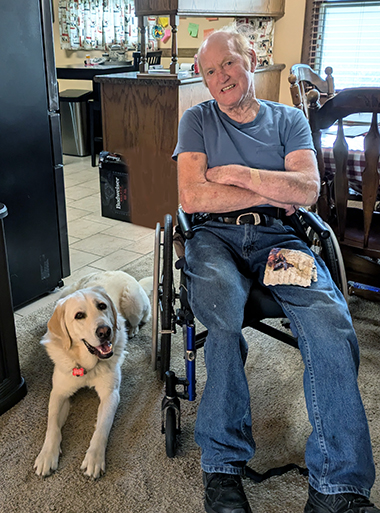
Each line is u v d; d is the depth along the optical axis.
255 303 1.49
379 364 2.00
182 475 1.47
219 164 1.59
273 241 1.58
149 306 2.37
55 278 2.69
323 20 3.79
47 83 2.39
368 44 3.68
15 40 2.17
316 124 1.87
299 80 2.59
